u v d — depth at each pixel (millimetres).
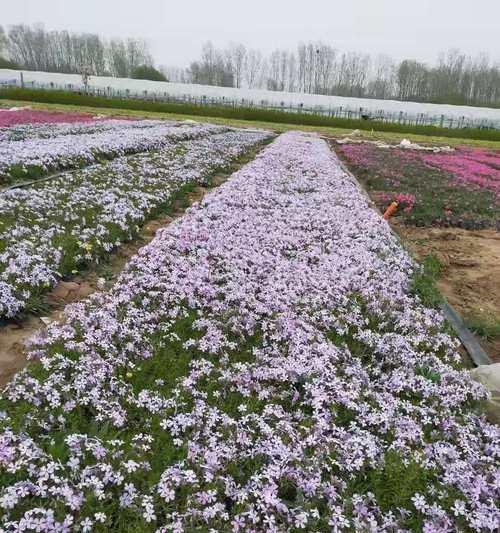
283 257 9383
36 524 3309
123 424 4633
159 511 3770
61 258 7980
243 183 15102
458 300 9117
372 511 3979
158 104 55531
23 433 4141
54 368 5141
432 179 22203
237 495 3887
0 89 55156
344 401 5164
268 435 4574
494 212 16531
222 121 50406
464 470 4457
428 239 13180
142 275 7633
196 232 9766
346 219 12109
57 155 15586
